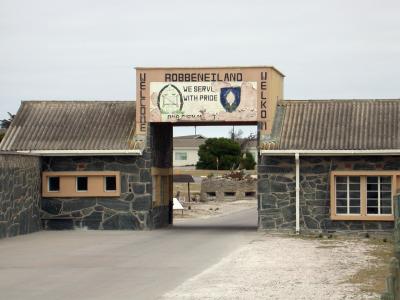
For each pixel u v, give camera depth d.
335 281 16.83
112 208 30.78
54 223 30.92
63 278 17.47
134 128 31.31
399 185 28.39
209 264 20.00
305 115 30.69
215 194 65.00
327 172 29.02
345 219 28.72
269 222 29.56
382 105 30.64
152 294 15.14
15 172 27.94
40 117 32.53
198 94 30.55
